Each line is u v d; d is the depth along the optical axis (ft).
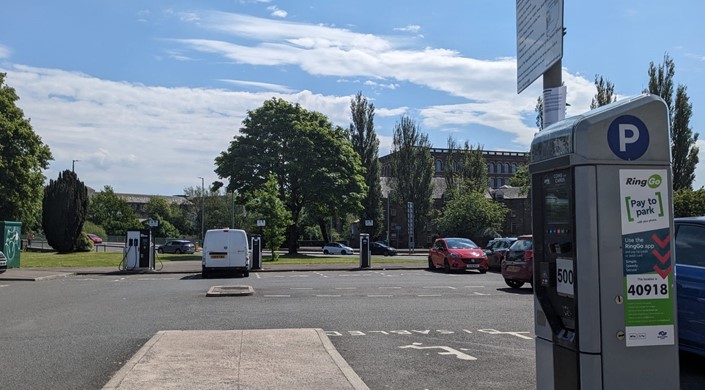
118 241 305.94
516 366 26.37
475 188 232.73
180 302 50.60
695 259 25.96
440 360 27.61
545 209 14.90
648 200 13.46
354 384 22.04
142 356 26.55
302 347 28.63
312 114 181.37
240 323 38.22
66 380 23.72
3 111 160.76
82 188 172.55
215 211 307.99
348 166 179.83
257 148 173.47
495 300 51.16
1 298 55.72
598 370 13.14
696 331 25.08
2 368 25.80
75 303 50.90
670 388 13.33
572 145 13.57
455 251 90.68
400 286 65.51
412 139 245.24
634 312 13.29
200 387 21.52
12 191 158.51
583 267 13.29
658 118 13.60
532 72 17.92
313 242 271.90
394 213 290.76
